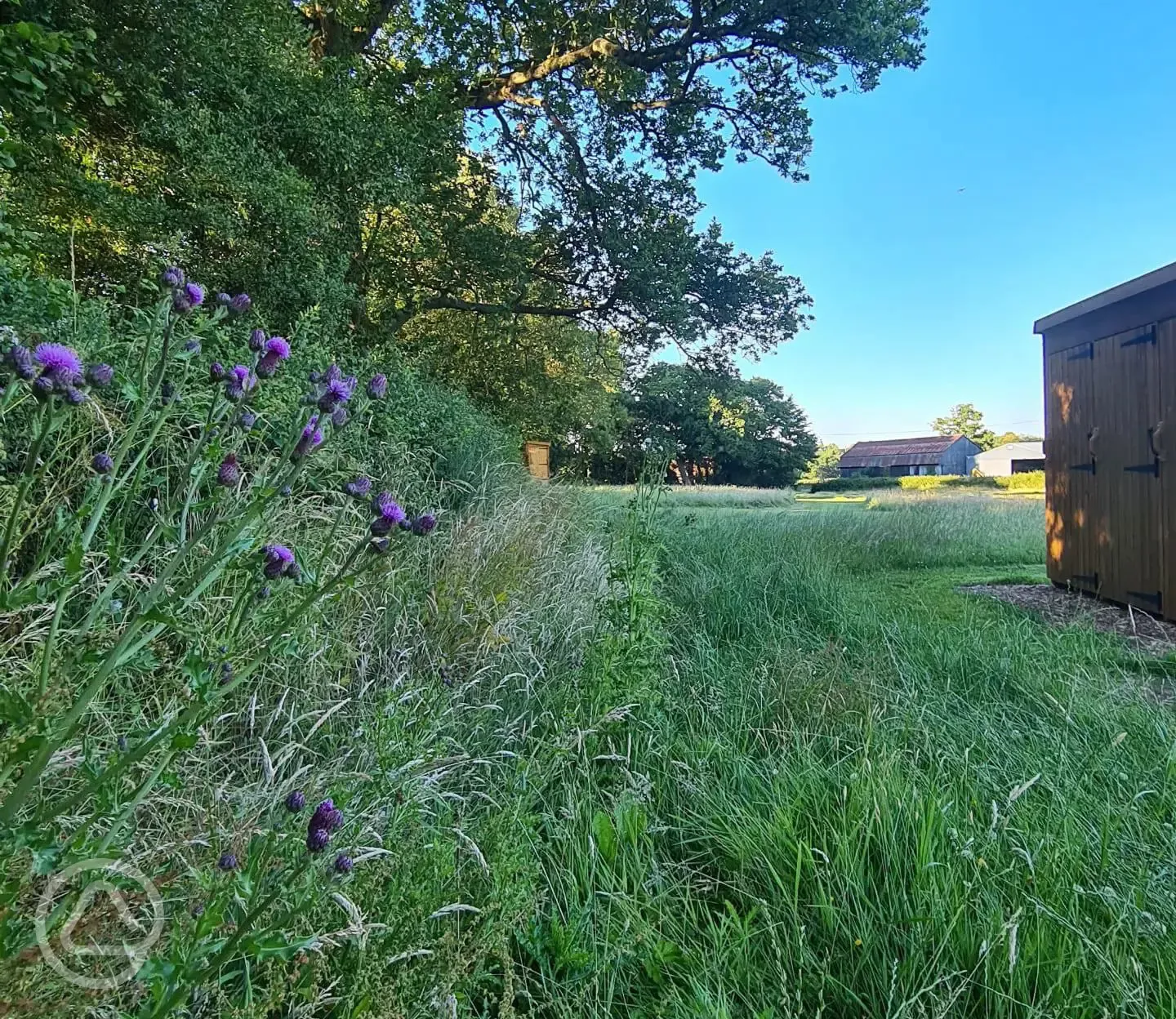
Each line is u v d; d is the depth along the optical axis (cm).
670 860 178
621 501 737
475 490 445
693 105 1057
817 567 534
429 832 153
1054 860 154
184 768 148
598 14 915
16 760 75
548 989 134
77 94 412
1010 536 810
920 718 244
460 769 193
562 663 284
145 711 141
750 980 132
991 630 382
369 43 981
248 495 153
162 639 156
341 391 114
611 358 1442
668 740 234
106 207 450
